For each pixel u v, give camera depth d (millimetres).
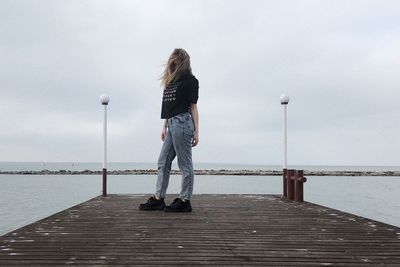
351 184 53406
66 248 3049
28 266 2566
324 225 4215
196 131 5082
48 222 4258
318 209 5656
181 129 5020
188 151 5137
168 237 3492
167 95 5137
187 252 2955
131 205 5941
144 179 62125
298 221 4484
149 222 4301
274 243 3291
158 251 2977
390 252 3012
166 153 5305
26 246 3105
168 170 5383
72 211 5211
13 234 3580
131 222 4285
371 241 3396
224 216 4840
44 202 22797
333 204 22406
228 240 3391
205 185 41688
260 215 4973
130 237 3473
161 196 5328
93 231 3746
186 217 4719
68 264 2613
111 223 4211
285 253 2955
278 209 5637
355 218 4738
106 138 7738
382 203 23219
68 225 4070
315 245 3229
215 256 2844
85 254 2873
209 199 7172
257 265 2631
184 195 5184
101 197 7340
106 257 2793
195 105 5051
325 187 44469
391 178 82125
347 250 3064
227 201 6793
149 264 2621
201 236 3551
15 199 24938
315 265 2646
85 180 60594
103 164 7684
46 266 2570
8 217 15578
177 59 5082
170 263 2648
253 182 51250
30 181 57250
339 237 3559
